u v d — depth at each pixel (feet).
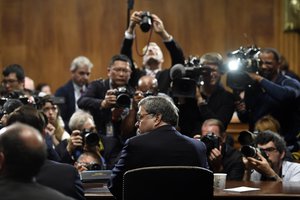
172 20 29.94
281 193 14.40
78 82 24.99
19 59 30.07
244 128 23.95
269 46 29.84
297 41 29.76
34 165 9.46
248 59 20.36
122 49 21.29
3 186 9.35
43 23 30.14
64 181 12.35
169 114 14.39
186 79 18.85
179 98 18.98
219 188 15.19
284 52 29.86
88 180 16.02
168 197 13.10
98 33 30.14
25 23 30.12
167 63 29.40
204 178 13.14
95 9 30.07
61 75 30.04
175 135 14.23
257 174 17.56
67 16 30.09
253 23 29.91
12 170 9.41
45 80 30.07
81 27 30.14
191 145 14.20
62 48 30.12
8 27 30.14
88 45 30.09
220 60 20.59
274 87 20.27
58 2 30.09
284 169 17.43
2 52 30.12
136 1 29.78
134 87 21.40
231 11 29.96
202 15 29.96
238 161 17.90
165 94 19.36
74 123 18.66
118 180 14.11
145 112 14.42
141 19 20.83
